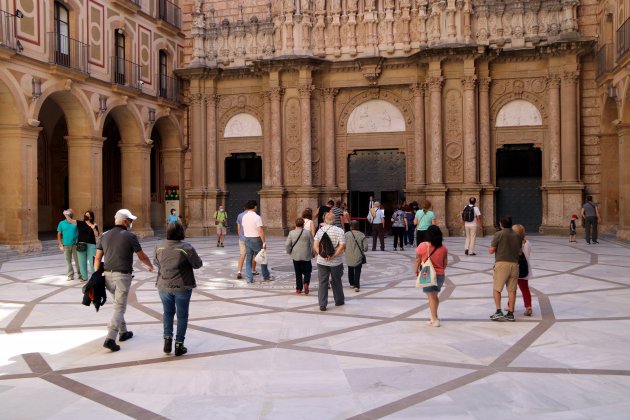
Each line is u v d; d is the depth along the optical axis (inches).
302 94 1132.5
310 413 221.9
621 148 908.0
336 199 1158.3
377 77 1120.2
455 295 462.6
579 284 502.3
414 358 290.5
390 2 1115.9
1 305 442.9
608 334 332.5
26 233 814.5
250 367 279.6
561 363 279.0
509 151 1132.5
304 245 477.7
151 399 239.0
